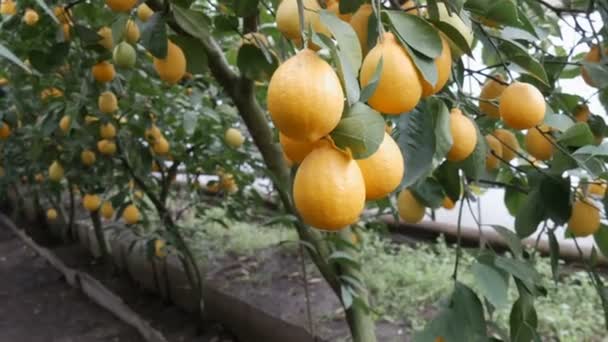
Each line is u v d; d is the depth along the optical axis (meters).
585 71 1.08
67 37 1.49
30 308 3.87
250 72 1.09
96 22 1.57
